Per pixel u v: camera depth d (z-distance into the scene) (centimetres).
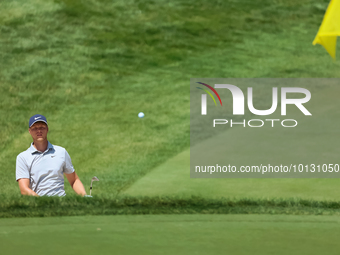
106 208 852
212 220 788
